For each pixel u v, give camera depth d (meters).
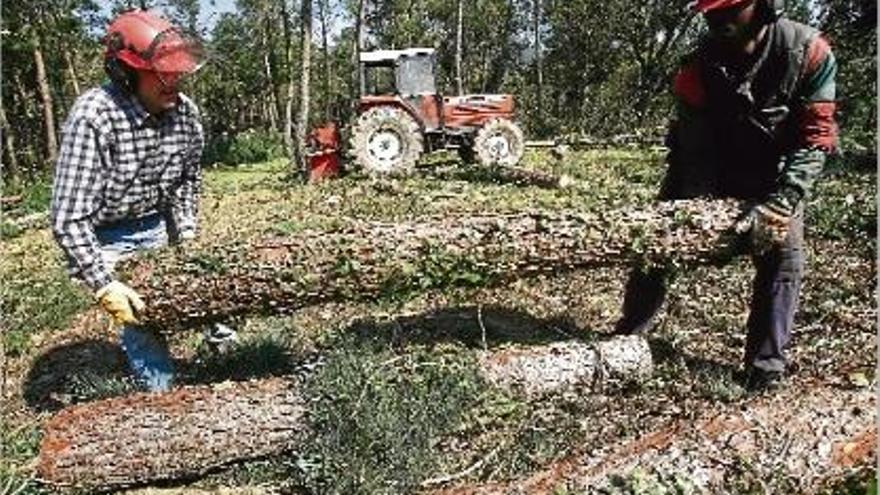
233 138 34.38
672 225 4.88
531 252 5.01
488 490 3.64
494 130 17.28
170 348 6.08
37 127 34.06
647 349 5.23
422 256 4.97
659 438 3.79
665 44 33.12
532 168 17.25
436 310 6.75
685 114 4.96
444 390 4.78
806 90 4.49
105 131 4.59
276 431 4.46
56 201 4.58
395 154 16.61
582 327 6.34
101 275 4.61
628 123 33.81
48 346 6.62
